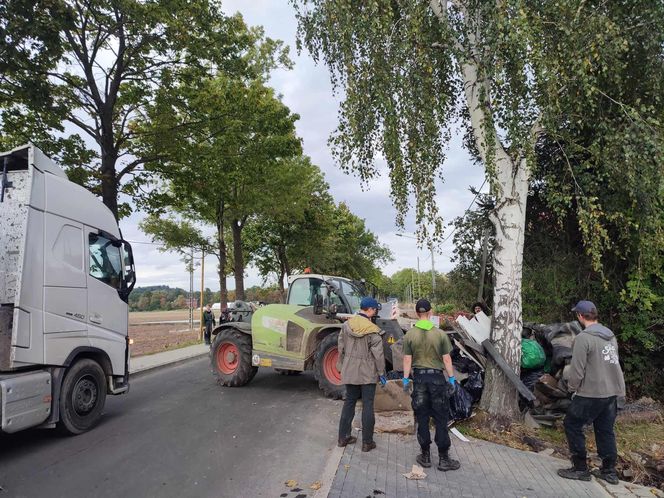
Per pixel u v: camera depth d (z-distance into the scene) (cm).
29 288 570
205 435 626
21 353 555
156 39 1180
